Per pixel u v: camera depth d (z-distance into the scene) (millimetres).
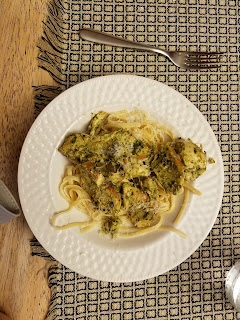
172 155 364
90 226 370
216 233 415
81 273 360
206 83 422
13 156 372
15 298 365
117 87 368
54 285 385
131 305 402
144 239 374
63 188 381
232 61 426
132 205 367
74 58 407
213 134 380
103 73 410
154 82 370
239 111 424
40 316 374
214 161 378
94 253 365
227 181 420
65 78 405
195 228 376
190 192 379
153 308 405
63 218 370
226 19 427
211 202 377
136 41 419
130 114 380
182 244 373
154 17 422
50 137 360
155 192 373
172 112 378
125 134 368
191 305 408
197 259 412
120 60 413
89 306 396
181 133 381
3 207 288
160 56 417
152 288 407
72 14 411
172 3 425
